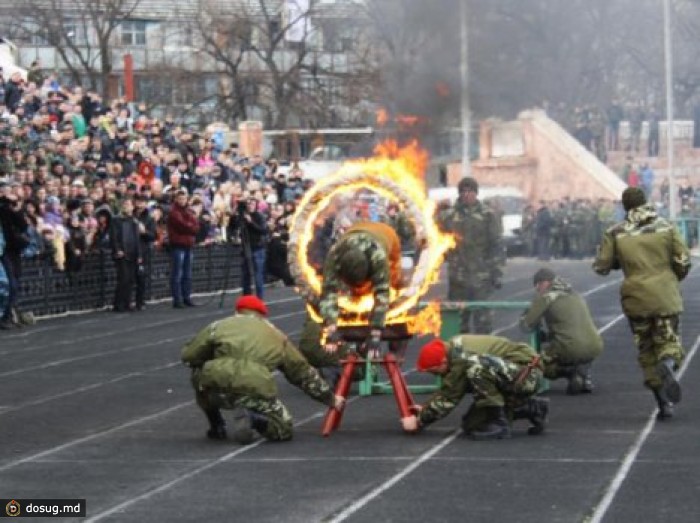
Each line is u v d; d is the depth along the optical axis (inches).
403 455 598.5
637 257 677.9
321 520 485.1
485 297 885.2
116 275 1396.4
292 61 2960.1
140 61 3127.5
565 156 2433.6
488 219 882.1
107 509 506.6
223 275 1700.3
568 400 745.6
